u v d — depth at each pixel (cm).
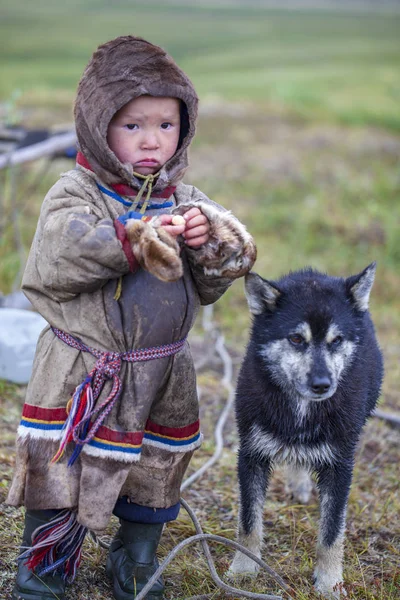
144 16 3158
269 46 2520
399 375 611
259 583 342
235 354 628
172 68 276
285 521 399
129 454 272
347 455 356
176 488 302
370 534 390
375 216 982
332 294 356
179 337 285
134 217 271
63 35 2489
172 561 345
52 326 284
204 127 1315
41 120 1143
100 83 270
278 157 1190
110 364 271
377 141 1334
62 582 296
